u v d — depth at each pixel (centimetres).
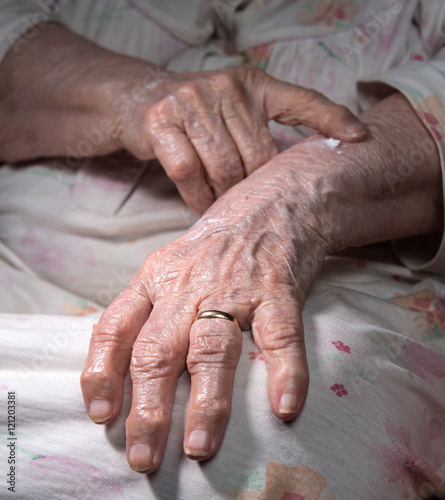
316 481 36
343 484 36
